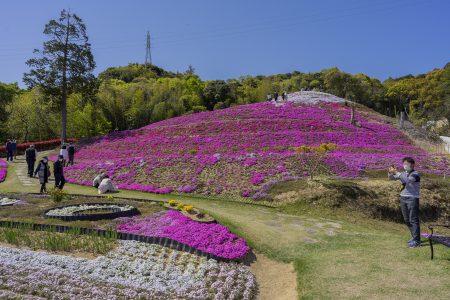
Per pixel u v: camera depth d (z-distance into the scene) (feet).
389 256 36.76
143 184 85.05
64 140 168.14
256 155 93.97
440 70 313.32
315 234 51.06
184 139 126.72
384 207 65.87
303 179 76.89
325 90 309.01
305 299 30.25
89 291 29.91
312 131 131.85
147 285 32.27
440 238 33.83
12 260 34.81
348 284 31.48
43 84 165.17
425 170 90.43
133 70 374.84
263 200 71.05
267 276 38.17
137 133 146.82
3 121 218.59
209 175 84.48
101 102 208.85
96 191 80.33
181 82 285.64
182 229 44.83
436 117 265.13
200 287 33.04
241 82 358.64
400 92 318.65
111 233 43.01
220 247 41.29
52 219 48.52
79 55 167.94
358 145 117.29
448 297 27.32
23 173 104.17
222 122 140.97
